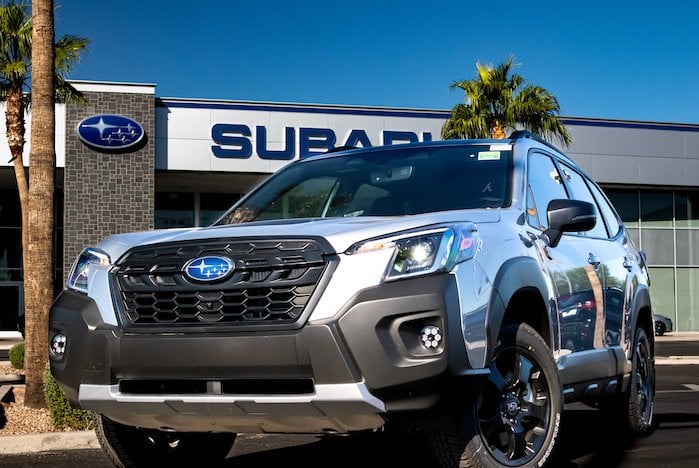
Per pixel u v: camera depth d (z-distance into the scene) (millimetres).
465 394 3885
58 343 4316
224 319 3885
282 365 3752
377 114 29781
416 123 30016
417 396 3768
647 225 35312
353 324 3711
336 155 5957
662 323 33000
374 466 5762
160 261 4086
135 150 28234
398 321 3744
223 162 28875
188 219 33594
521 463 4473
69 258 27828
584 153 32125
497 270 4223
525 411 4590
